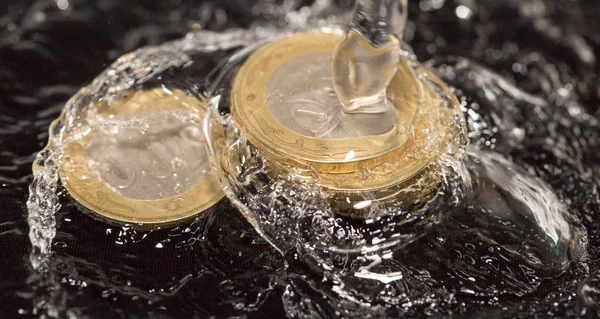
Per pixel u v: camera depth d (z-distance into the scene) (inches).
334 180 5.6
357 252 5.6
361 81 5.6
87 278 5.5
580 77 7.1
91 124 6.0
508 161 6.3
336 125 5.7
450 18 7.4
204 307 5.5
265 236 5.6
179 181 5.8
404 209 5.7
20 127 6.3
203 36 7.0
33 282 5.5
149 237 5.7
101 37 7.0
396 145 5.6
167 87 6.2
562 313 5.6
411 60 6.4
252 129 5.7
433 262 5.6
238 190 5.7
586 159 6.4
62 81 6.7
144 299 5.5
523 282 5.6
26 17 7.1
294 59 6.1
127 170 5.8
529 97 6.8
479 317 5.5
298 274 5.6
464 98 6.7
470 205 5.8
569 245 5.8
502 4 7.5
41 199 5.8
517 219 5.8
